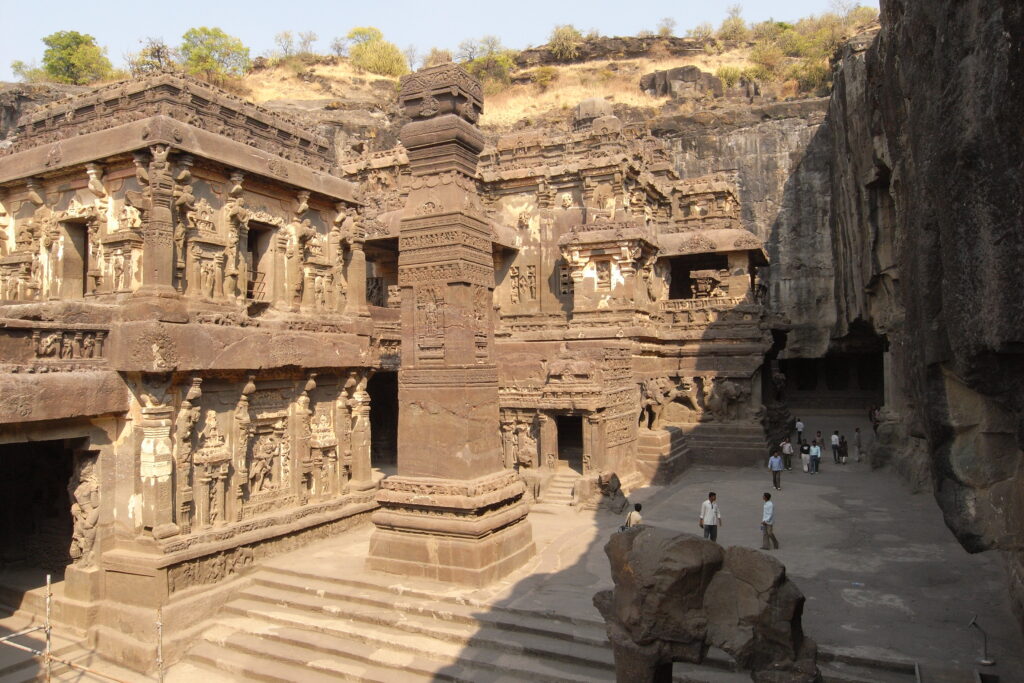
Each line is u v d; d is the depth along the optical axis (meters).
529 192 35.94
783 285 46.53
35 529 17.31
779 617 6.84
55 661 12.55
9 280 17.16
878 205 28.16
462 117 15.38
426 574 14.86
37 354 13.34
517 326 33.69
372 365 19.98
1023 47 5.44
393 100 67.56
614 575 7.85
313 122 52.12
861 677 10.73
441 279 15.16
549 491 23.55
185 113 15.41
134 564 14.23
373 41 75.31
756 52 70.12
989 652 11.16
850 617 12.88
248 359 16.06
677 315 33.47
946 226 7.21
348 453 19.70
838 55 41.53
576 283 31.78
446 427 15.03
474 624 13.19
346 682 12.38
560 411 24.03
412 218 15.48
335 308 19.38
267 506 17.22
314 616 14.36
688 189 40.09
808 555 16.98
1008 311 6.02
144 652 13.52
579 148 35.97
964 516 8.97
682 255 36.12
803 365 51.53
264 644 13.75
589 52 76.44
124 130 14.80
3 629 15.07
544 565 15.96
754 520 20.72
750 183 47.66
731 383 31.45
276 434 17.73
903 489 24.75
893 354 29.53
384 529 15.59
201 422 15.71
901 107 14.86
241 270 16.77
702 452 30.58
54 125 16.92
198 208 15.67
